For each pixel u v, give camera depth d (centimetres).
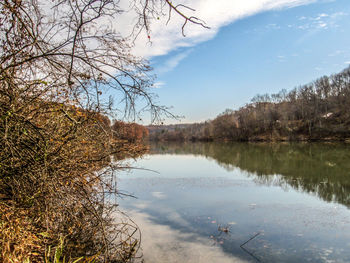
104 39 305
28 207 328
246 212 880
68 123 370
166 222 774
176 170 1945
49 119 364
